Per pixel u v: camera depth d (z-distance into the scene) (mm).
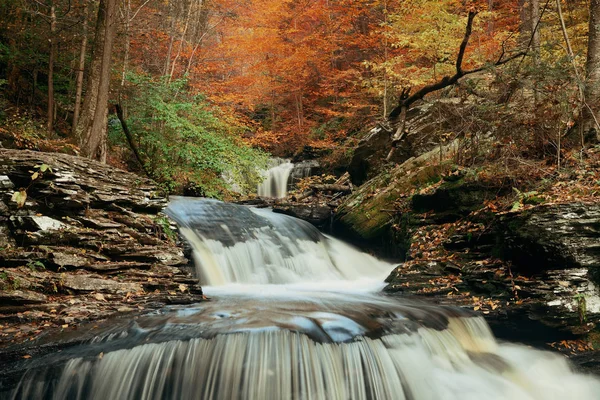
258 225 10734
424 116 14227
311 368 4434
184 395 4184
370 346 4836
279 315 5352
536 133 8852
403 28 16078
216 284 8211
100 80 9555
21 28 11672
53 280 5664
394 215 10625
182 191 15102
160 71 20688
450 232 8719
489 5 16516
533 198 7520
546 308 6277
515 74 9578
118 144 13422
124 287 6078
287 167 21078
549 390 5332
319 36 22484
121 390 4129
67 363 4062
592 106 8680
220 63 24031
